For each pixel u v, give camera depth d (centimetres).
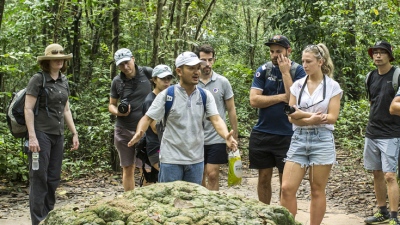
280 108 500
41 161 493
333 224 565
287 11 1271
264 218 263
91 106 982
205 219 252
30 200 499
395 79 533
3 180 738
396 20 1226
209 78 536
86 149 924
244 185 798
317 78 447
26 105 488
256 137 515
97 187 757
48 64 500
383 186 563
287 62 485
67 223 262
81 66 1109
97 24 1038
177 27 1035
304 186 764
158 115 412
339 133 1127
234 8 1964
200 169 424
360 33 1266
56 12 1023
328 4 1200
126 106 566
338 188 740
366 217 595
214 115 418
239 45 1734
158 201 271
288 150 466
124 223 254
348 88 1297
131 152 594
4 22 1052
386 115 540
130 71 585
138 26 1046
